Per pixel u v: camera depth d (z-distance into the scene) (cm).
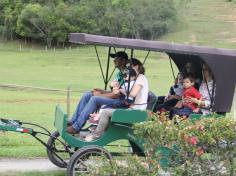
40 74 6638
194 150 757
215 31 11712
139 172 746
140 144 958
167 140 772
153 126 780
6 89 4150
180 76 1105
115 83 1061
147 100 1022
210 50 988
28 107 2880
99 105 1005
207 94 1016
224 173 777
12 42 11869
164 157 788
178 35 11519
